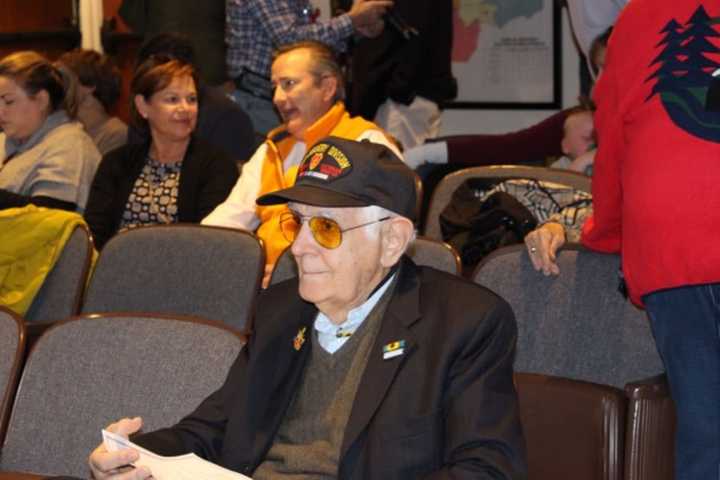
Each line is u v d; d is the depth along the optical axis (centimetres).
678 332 322
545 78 846
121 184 562
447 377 274
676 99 323
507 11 845
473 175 469
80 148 593
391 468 268
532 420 329
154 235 443
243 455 289
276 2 688
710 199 314
